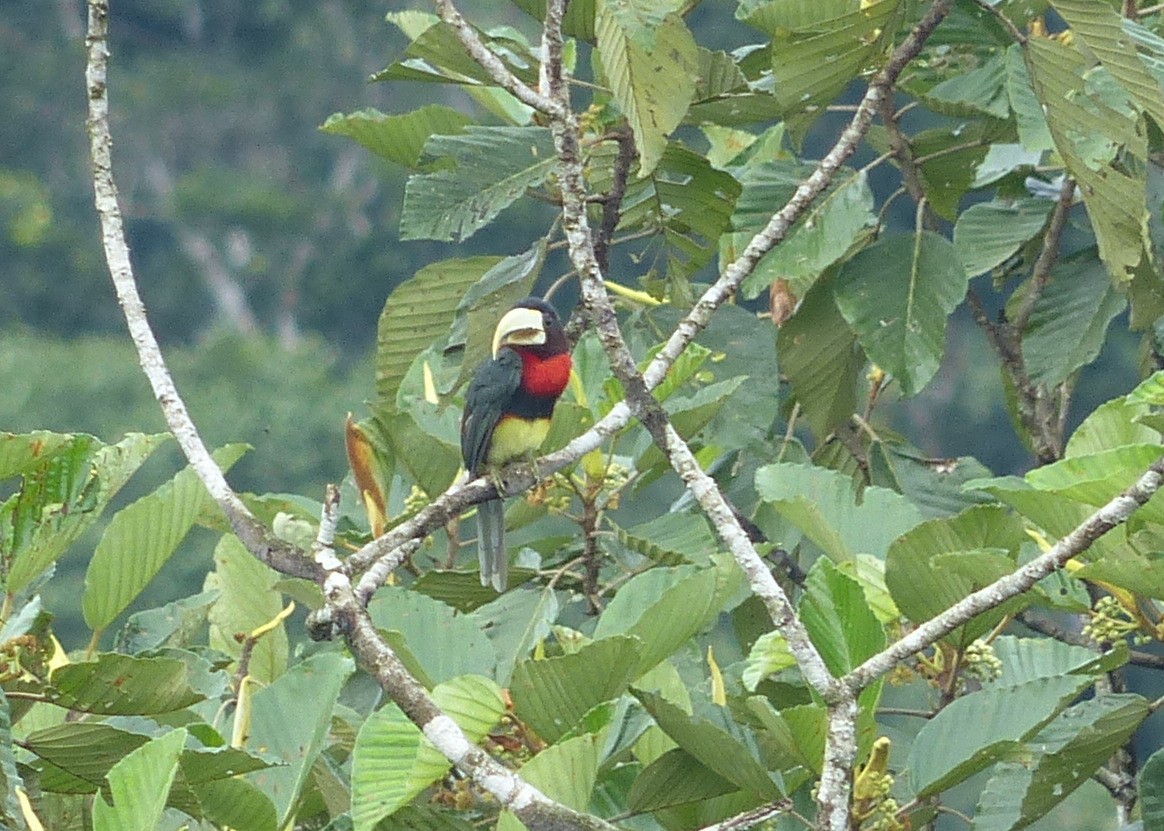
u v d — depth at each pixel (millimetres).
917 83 11266
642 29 7816
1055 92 9273
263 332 44719
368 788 6578
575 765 6543
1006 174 11391
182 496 7754
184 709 7500
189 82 47750
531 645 9398
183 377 38062
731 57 9914
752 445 10562
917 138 10977
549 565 10312
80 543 31625
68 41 48406
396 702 6617
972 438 39125
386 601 7840
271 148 48000
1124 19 9508
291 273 45375
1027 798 8125
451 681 6852
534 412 9828
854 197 10555
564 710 6984
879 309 10414
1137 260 9477
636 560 10125
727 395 9570
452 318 10266
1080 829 26016
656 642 7301
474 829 7359
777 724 7113
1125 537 7504
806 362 11180
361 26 48750
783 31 9359
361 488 8203
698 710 7629
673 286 10750
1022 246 12094
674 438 7445
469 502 7621
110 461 7535
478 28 9953
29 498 7414
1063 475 7367
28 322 44812
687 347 9211
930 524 7660
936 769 7340
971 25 10734
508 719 7254
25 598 7832
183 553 30469
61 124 48000
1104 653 8305
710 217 10617
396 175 45875
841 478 8477
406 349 10328
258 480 36312
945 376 39406
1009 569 7379
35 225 45094
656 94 8148
